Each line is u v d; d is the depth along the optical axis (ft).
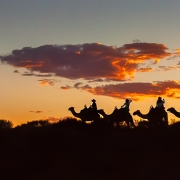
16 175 143.54
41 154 154.61
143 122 189.37
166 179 139.95
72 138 164.76
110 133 172.45
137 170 144.87
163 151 155.33
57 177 143.02
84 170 145.79
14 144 159.63
